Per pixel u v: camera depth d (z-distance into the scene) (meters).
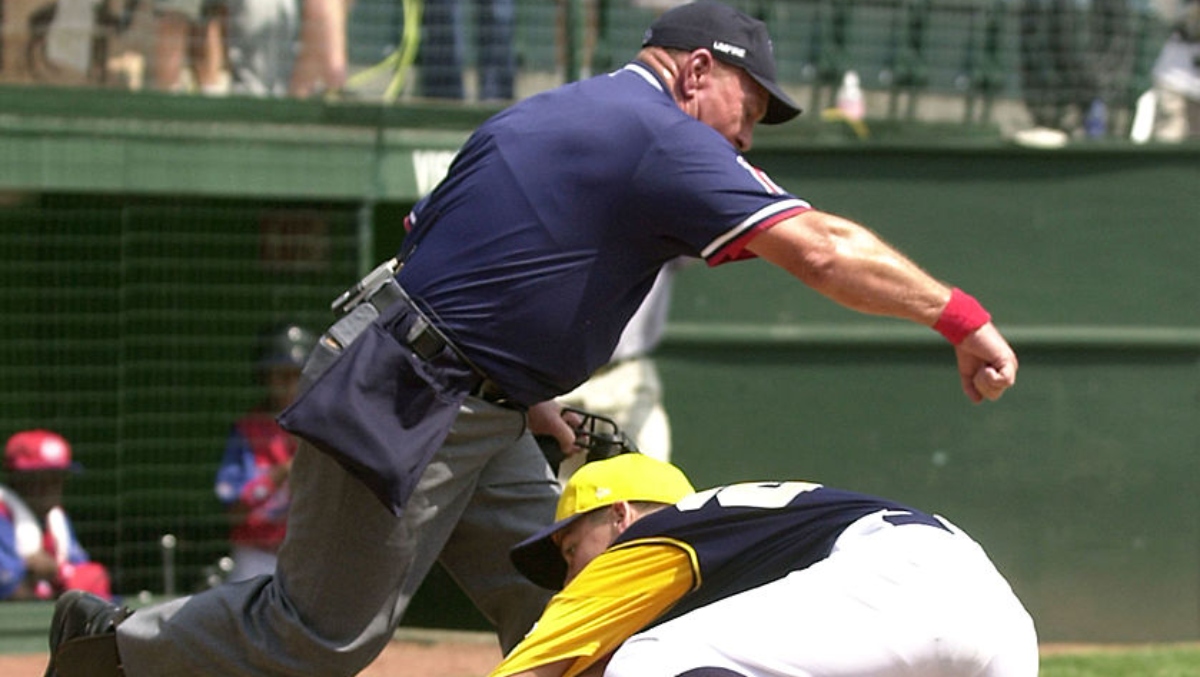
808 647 11.65
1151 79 30.69
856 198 28.03
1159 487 28.64
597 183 13.04
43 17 26.25
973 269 28.28
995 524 28.36
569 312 13.25
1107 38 30.25
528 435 15.70
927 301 12.76
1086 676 23.89
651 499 13.35
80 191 26.39
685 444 27.70
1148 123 30.61
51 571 26.22
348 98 26.94
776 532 12.35
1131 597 28.55
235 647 13.89
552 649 12.31
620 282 13.30
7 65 26.19
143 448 30.05
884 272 12.70
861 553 11.97
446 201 13.51
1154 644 28.48
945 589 11.77
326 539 13.57
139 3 26.58
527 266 13.16
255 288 29.33
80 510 29.67
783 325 27.95
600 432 16.59
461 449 13.62
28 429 29.83
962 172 28.22
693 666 11.61
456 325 13.27
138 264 29.50
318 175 26.17
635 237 13.16
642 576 12.27
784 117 14.08
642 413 25.53
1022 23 30.38
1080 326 28.47
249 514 27.14
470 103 27.02
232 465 27.22
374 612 13.78
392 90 27.66
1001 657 11.90
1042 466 28.42
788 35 29.67
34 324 29.67
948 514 28.25
